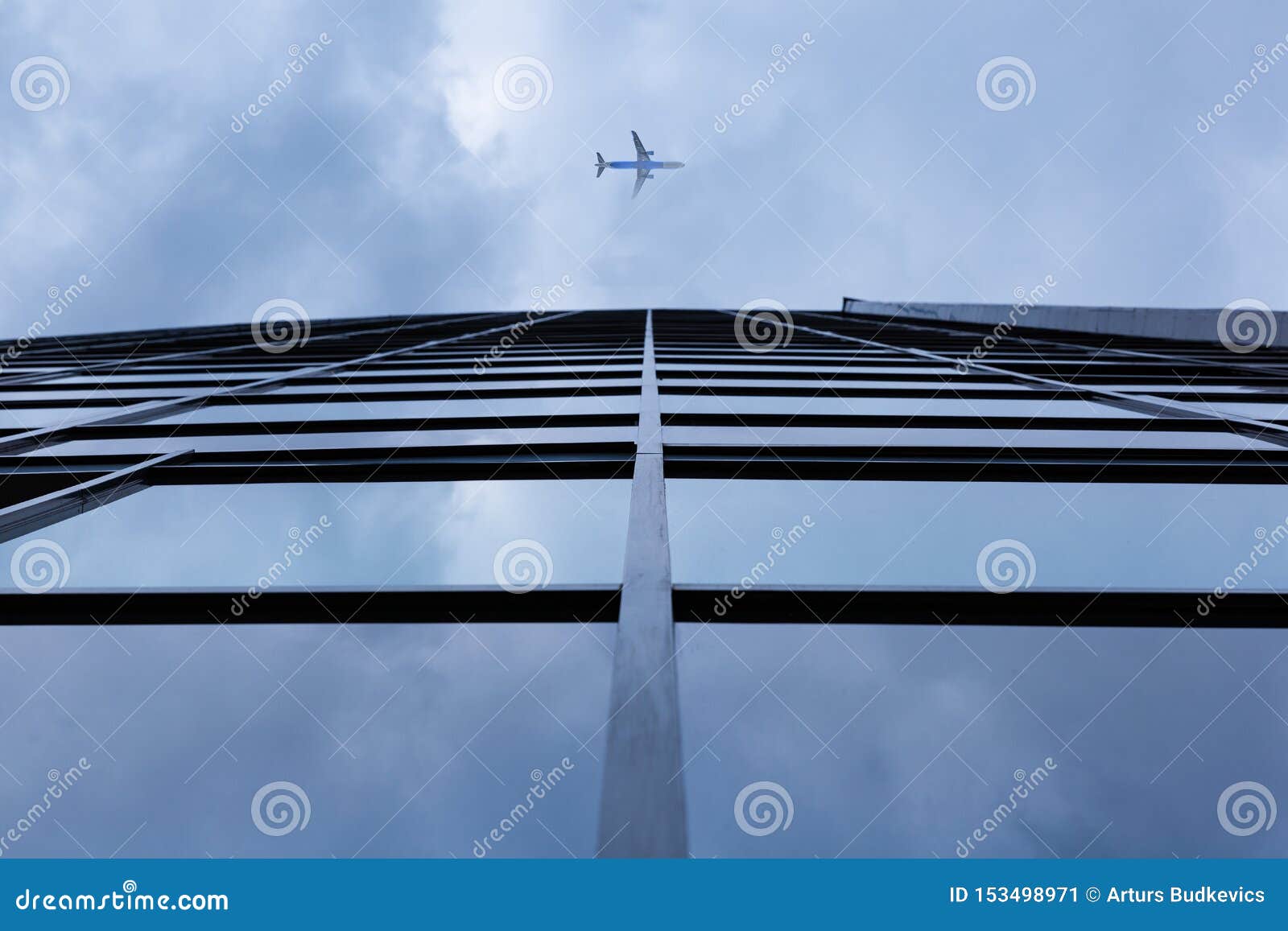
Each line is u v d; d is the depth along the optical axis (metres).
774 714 3.99
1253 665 4.41
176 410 10.16
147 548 5.59
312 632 4.61
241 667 4.35
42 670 4.30
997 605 4.81
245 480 7.12
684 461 7.55
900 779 3.77
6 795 3.66
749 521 6.14
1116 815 3.62
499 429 8.91
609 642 4.52
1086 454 7.71
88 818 3.61
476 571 5.27
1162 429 8.88
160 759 3.79
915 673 4.32
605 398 10.95
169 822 3.57
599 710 4.06
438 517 6.28
